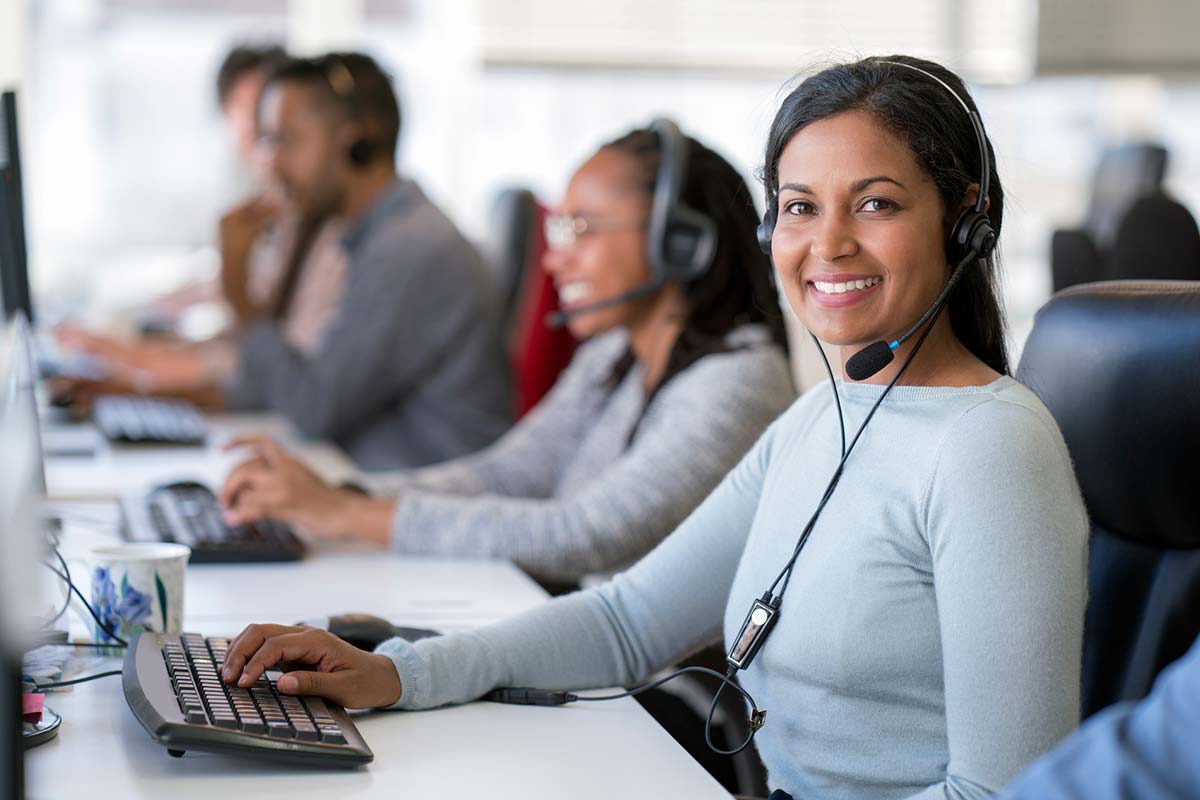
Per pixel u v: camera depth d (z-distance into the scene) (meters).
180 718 1.05
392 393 2.88
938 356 1.17
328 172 2.98
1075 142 4.89
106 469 2.54
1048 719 0.98
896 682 1.10
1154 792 0.62
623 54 4.82
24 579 0.72
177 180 4.83
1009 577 1.01
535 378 3.19
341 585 1.72
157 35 4.78
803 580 1.16
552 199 4.93
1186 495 1.19
